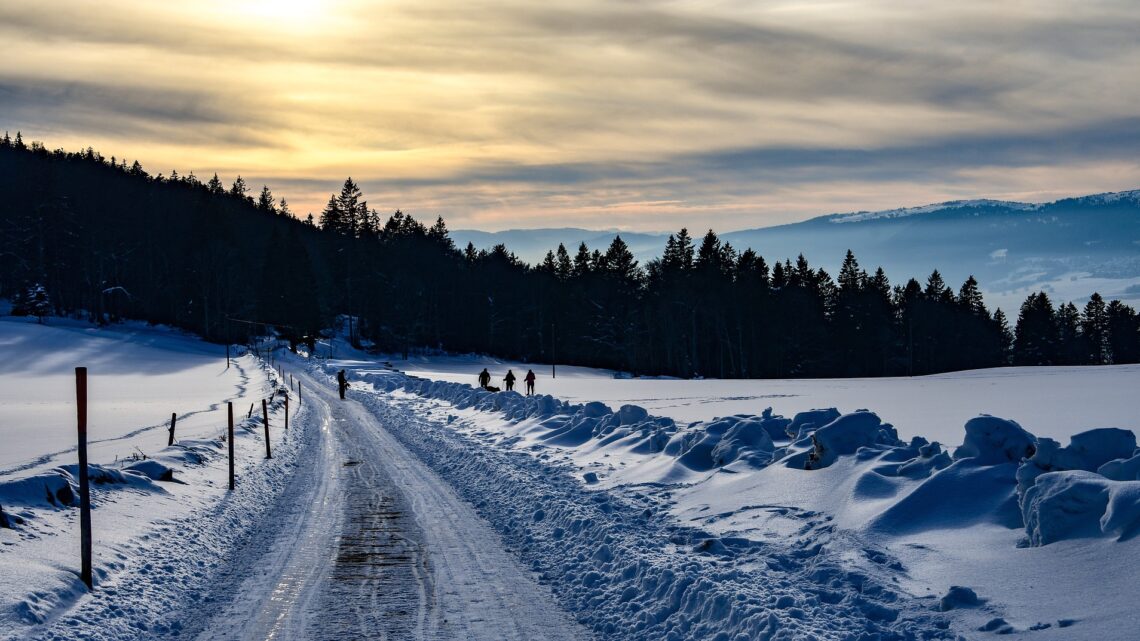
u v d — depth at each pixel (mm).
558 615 9750
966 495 11297
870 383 70000
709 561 10789
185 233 136500
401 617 9711
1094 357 151375
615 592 10281
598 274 136500
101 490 15336
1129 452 10430
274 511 16766
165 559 12039
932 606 8422
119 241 135375
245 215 161750
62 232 129375
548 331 135125
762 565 10391
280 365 90062
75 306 132250
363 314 133750
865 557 10055
